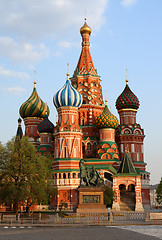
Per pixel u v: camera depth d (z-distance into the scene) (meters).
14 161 66.00
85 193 62.88
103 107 113.06
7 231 39.34
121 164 78.00
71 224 47.00
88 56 115.88
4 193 62.53
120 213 65.31
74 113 100.00
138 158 107.00
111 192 81.56
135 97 111.56
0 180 66.38
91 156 104.81
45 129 107.12
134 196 78.88
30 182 64.94
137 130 109.06
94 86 112.56
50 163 85.12
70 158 94.88
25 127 116.25
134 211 71.69
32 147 68.06
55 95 101.00
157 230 40.16
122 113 111.38
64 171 93.25
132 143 107.44
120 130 108.38
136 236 34.53
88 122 109.38
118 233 36.94
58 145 97.56
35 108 114.69
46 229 41.81
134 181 74.38
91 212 61.34
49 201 99.00
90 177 65.00
